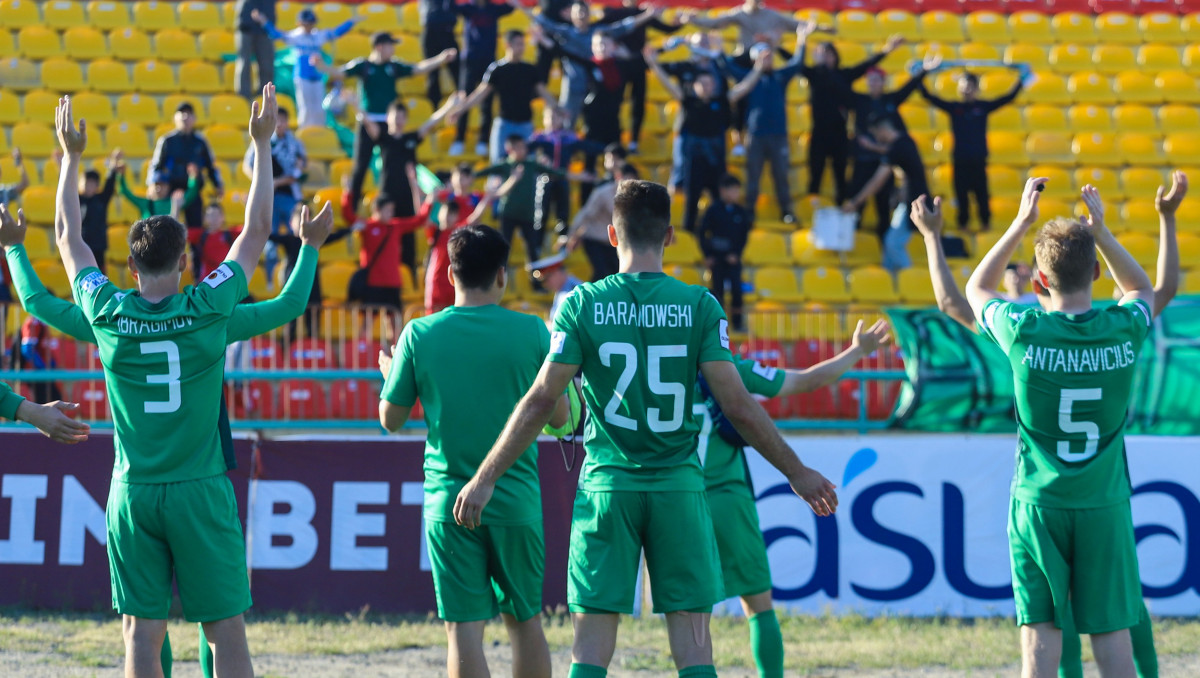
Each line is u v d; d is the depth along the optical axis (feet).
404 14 109.50
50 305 28.76
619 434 25.27
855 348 33.83
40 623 49.21
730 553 34.04
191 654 43.09
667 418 25.18
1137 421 56.70
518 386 29.19
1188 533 52.75
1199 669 42.75
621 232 26.05
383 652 45.01
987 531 53.62
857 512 53.78
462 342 29.07
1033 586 28.07
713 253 77.41
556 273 73.05
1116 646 27.61
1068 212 95.30
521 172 79.56
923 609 53.06
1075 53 111.75
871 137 87.81
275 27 98.27
